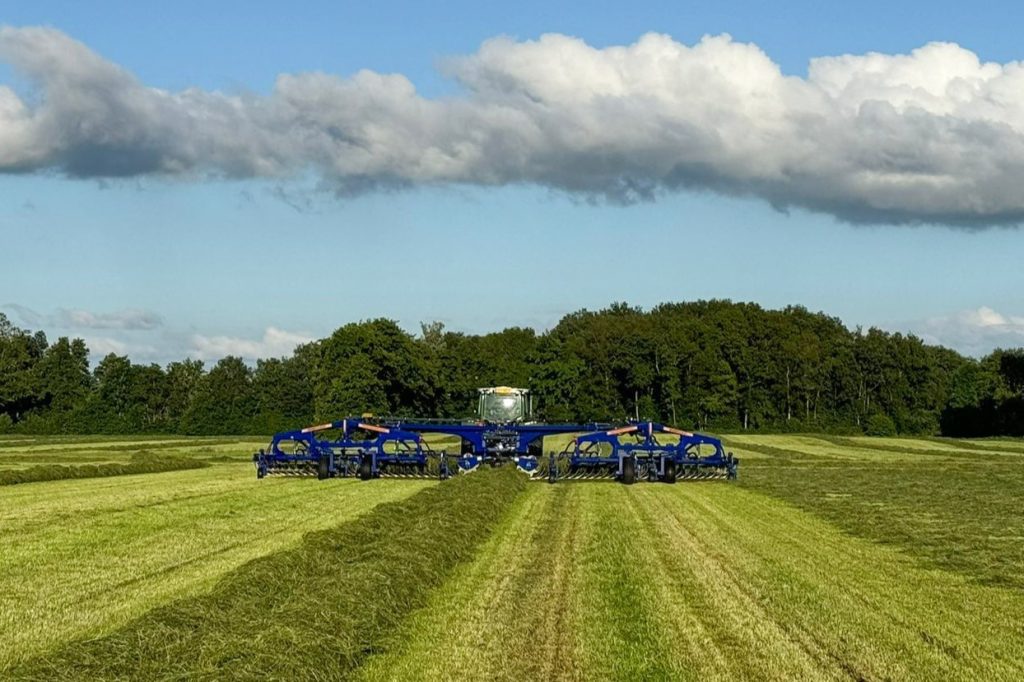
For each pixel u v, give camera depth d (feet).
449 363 383.04
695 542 69.67
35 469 124.36
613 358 368.07
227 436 306.96
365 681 36.58
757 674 37.45
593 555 63.05
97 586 51.65
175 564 58.23
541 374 369.50
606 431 123.24
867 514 88.07
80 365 414.41
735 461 122.52
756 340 381.60
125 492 104.58
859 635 43.21
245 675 34.24
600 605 48.34
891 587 54.24
